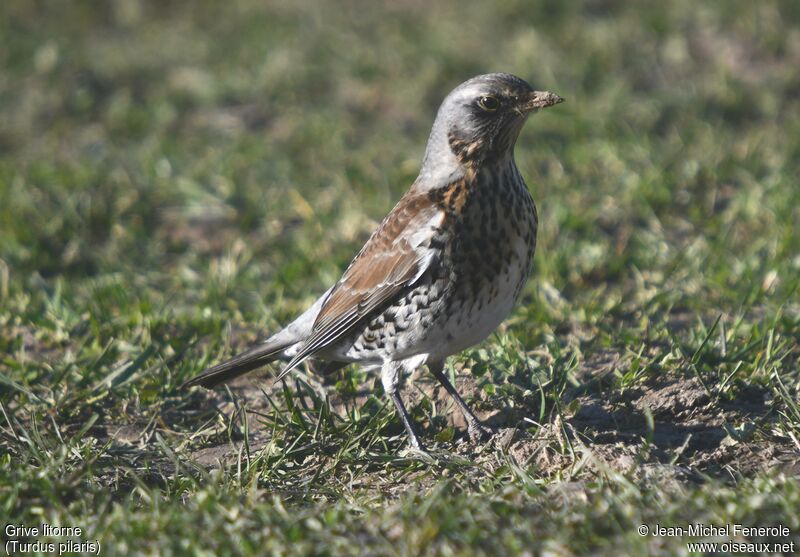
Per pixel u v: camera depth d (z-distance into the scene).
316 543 7.14
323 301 9.95
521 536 7.06
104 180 16.61
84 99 20.02
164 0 25.41
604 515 7.21
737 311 11.91
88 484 8.41
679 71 19.73
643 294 12.50
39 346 11.87
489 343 11.09
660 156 16.62
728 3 21.16
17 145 18.78
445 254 9.01
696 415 9.55
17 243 14.54
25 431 9.02
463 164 9.16
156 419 10.16
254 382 11.02
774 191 14.97
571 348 10.96
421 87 19.59
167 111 19.42
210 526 7.34
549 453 8.75
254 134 18.62
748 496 7.39
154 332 11.88
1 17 24.25
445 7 23.20
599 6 22.22
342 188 16.23
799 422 8.98
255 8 24.41
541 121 18.14
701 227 14.63
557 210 14.65
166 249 15.00
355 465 8.98
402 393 10.36
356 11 23.62
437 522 7.17
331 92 20.05
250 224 15.57
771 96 18.58
